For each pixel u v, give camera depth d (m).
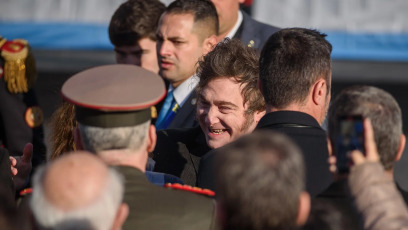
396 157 4.30
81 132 4.58
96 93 4.52
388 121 4.17
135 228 4.33
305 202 3.64
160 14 9.95
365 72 19.81
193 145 6.80
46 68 19.86
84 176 3.52
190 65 8.68
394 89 19.31
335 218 3.96
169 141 6.82
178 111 8.56
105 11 19.20
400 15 18.59
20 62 9.12
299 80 5.25
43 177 3.53
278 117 5.24
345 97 4.27
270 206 3.44
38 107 9.34
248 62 6.20
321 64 5.29
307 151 5.04
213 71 6.20
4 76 9.07
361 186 3.86
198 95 6.43
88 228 3.46
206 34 8.80
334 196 4.22
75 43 19.14
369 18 18.64
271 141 3.55
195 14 8.70
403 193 4.45
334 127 4.27
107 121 4.47
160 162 6.73
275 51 5.36
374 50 18.72
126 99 4.49
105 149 4.51
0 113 9.09
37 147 9.22
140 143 4.57
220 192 3.55
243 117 6.21
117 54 10.09
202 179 5.64
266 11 18.25
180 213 4.42
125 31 9.79
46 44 19.05
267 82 5.36
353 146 4.02
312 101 5.31
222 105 6.19
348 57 18.62
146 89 4.60
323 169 5.00
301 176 3.56
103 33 19.17
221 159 3.56
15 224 3.52
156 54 9.84
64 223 3.45
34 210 3.52
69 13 19.17
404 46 18.64
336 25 18.62
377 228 3.74
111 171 3.71
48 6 19.12
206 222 4.44
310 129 5.16
